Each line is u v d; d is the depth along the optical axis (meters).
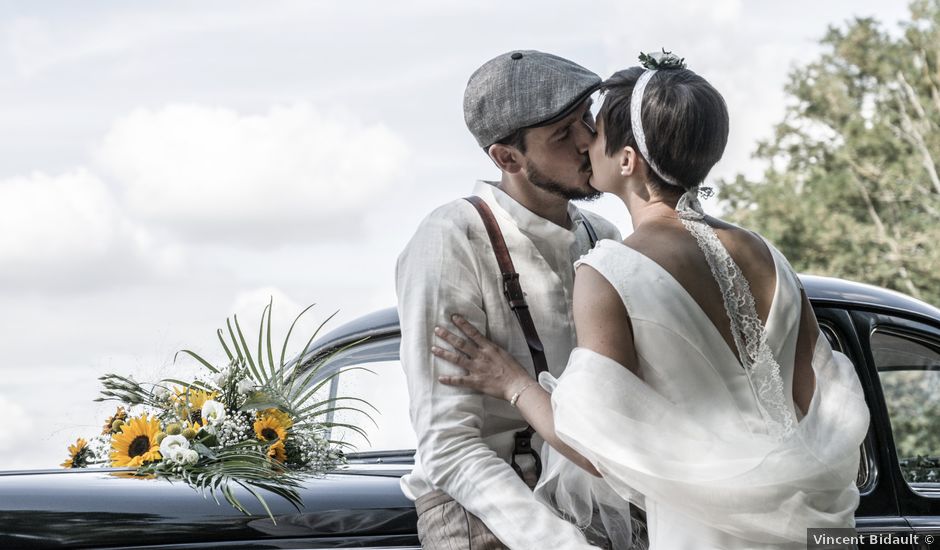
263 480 3.03
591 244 3.22
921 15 36.53
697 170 2.66
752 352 2.59
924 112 35.50
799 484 2.49
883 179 34.41
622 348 2.58
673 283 2.57
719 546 2.53
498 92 2.98
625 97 2.72
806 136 36.53
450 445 2.84
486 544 2.84
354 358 3.89
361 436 3.73
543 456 2.97
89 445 3.35
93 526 2.80
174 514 2.87
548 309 3.01
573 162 2.97
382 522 3.03
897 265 33.56
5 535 2.75
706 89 2.66
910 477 3.76
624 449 2.52
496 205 3.06
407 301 2.96
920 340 3.89
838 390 2.72
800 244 34.47
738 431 2.54
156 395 3.35
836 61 36.72
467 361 2.88
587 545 2.71
